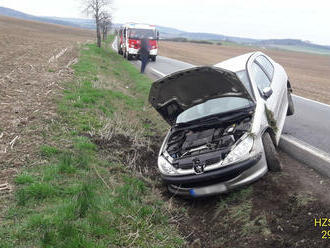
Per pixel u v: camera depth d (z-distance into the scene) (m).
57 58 20.12
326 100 12.77
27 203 4.77
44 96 10.23
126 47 28.45
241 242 4.62
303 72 33.00
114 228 4.55
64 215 4.44
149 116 10.28
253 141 5.43
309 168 5.94
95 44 37.50
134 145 7.68
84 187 5.08
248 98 6.04
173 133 6.66
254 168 5.39
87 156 6.45
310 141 7.29
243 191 5.46
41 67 16.06
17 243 3.96
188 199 5.93
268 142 5.76
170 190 5.86
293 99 12.70
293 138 7.57
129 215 4.90
